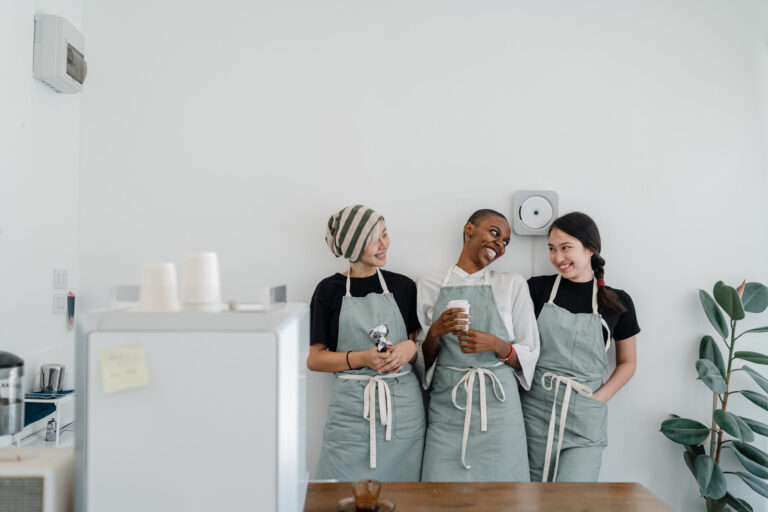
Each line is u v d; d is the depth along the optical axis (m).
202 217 2.75
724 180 2.83
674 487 2.78
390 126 2.78
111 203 2.74
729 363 2.63
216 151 2.76
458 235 2.78
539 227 2.74
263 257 2.76
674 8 2.83
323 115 2.78
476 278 2.61
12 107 2.19
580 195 2.80
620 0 2.82
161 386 1.06
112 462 1.07
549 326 2.59
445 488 1.54
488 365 2.47
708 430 2.60
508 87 2.80
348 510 1.30
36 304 2.37
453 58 2.79
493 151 2.79
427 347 2.52
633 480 2.77
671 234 2.81
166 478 1.07
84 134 2.74
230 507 1.07
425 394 2.73
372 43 2.79
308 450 2.72
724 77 2.83
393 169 2.78
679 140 2.82
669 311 2.80
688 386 2.79
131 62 2.75
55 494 1.13
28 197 2.31
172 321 1.07
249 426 1.06
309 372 2.73
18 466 1.13
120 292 1.19
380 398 2.42
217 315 1.08
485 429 2.40
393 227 2.78
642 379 2.79
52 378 2.29
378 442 2.43
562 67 2.81
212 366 1.06
